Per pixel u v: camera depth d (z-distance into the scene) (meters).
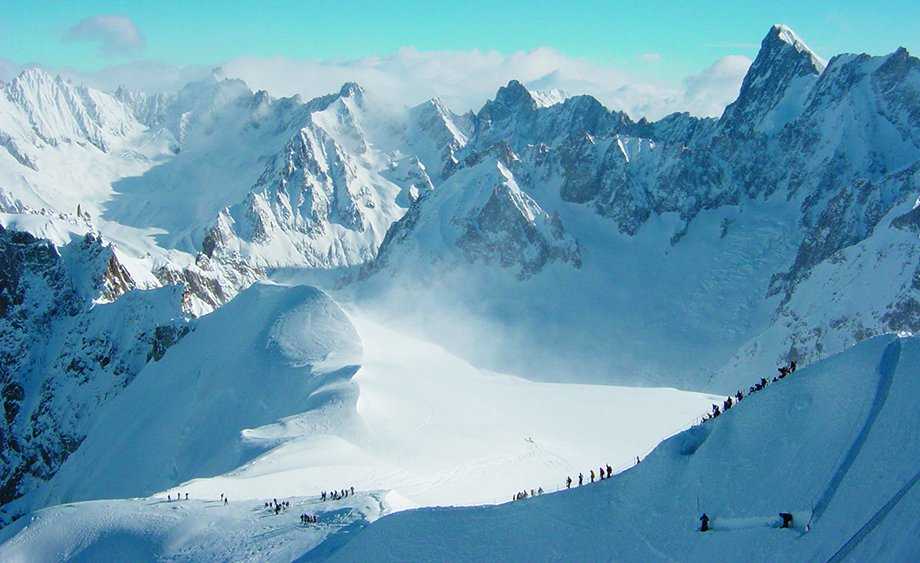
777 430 47.00
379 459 131.12
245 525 81.62
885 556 35.31
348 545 63.34
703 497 47.09
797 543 39.16
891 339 46.38
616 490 53.84
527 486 122.81
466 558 54.09
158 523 84.88
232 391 180.38
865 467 40.47
